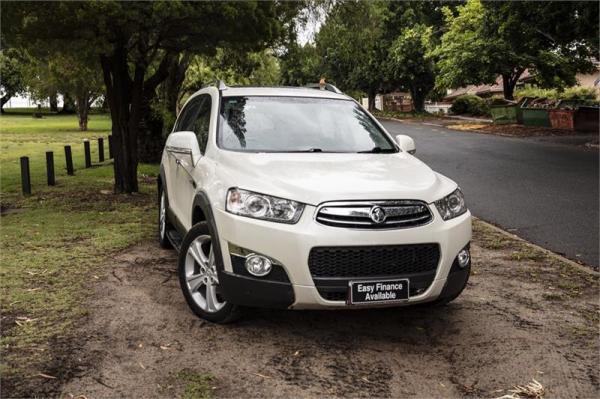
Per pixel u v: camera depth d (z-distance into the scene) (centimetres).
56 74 2428
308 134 549
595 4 1666
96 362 399
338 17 1644
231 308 448
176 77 1706
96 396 355
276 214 413
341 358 414
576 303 539
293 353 420
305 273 405
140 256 674
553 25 1947
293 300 411
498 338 455
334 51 1795
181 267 489
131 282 574
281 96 597
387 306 421
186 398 356
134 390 363
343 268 410
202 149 553
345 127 573
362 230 408
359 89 5541
